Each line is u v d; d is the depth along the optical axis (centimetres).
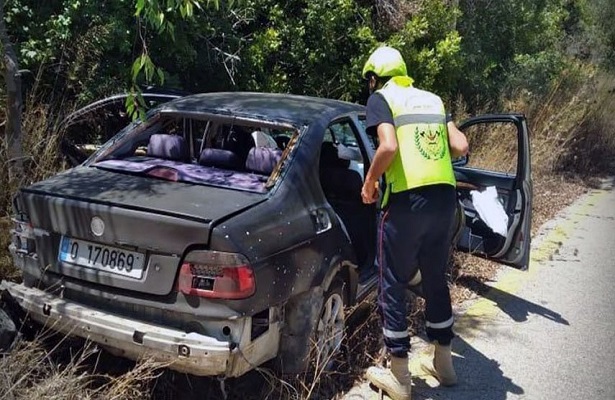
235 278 322
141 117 417
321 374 402
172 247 327
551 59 1452
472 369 468
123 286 337
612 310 605
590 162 1348
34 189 373
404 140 385
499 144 1023
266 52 849
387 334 399
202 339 322
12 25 611
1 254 445
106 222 340
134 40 668
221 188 381
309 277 374
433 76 1050
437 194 384
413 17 1036
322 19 895
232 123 433
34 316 360
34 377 346
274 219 357
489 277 670
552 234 870
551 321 570
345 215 491
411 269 397
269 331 353
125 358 376
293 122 425
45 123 534
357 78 922
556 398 436
